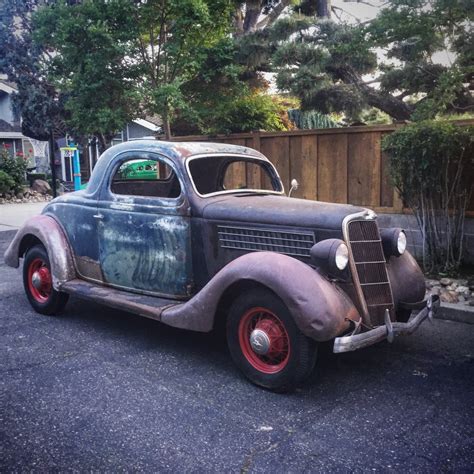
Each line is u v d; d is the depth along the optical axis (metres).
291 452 3.00
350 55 7.29
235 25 11.74
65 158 26.55
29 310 5.82
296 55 7.75
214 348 4.68
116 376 4.04
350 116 8.71
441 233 6.58
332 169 7.98
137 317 5.59
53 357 4.42
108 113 8.64
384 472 2.80
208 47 9.00
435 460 2.92
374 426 3.29
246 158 5.16
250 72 10.09
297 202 4.38
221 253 4.32
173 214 4.50
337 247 3.61
